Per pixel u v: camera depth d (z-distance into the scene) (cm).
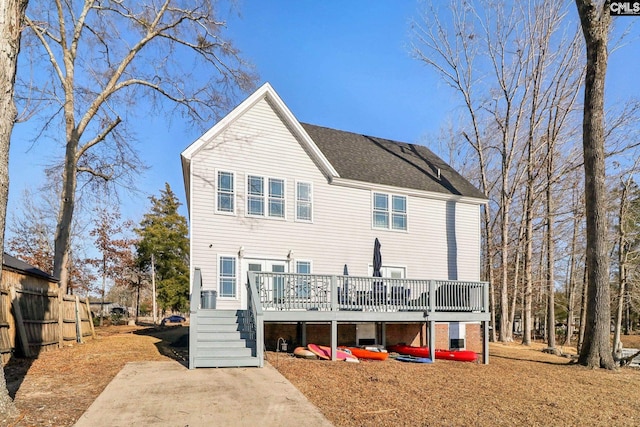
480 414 721
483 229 3472
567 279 3512
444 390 883
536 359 1543
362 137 2123
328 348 1281
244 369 960
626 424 717
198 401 699
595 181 1364
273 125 1562
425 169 2039
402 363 1226
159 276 3866
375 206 1719
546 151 2700
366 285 1277
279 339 1340
